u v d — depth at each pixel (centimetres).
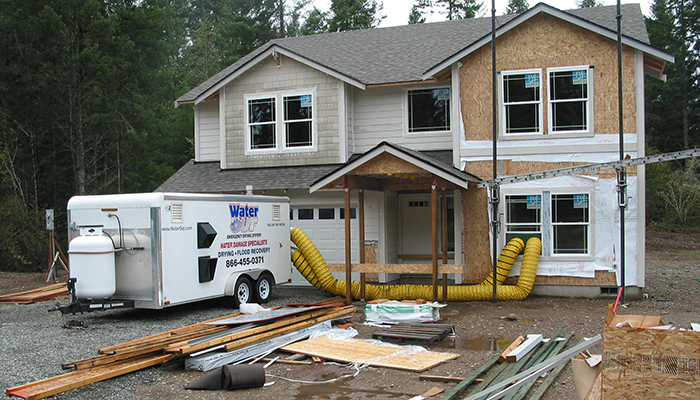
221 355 816
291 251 1509
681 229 3428
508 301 1334
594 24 1325
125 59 2597
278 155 1680
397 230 1644
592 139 1351
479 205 1418
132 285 1102
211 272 1215
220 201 1249
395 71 1648
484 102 1412
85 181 2762
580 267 1357
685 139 4116
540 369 574
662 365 473
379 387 715
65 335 1007
